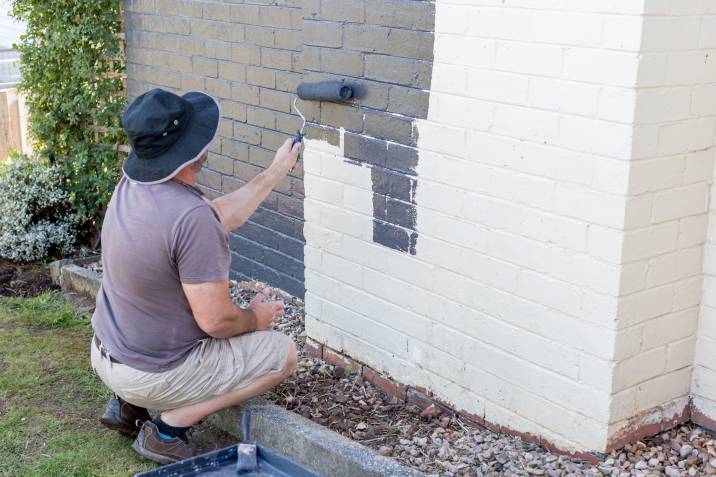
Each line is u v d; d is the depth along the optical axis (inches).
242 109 217.8
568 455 133.0
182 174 130.4
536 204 129.4
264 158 213.9
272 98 206.8
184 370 134.3
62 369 181.5
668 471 125.2
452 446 142.9
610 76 115.7
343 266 169.0
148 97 127.0
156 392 135.2
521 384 138.4
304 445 141.3
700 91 120.4
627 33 112.7
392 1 146.4
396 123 150.5
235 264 231.1
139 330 132.6
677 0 113.5
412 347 157.8
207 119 131.4
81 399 167.9
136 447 141.9
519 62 127.1
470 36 133.6
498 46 129.7
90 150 271.1
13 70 440.8
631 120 114.4
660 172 119.9
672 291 128.0
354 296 167.9
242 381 139.8
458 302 146.5
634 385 128.3
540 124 126.2
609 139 117.5
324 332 177.5
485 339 143.0
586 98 119.3
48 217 272.4
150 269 127.9
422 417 154.6
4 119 351.3
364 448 136.3
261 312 141.9
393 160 152.7
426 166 146.6
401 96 148.4
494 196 135.8
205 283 127.5
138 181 129.2
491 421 145.4
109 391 171.0
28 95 281.7
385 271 159.8
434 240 148.3
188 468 129.1
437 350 152.7
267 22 203.0
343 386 167.9
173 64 239.0
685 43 116.3
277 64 202.8
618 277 120.4
